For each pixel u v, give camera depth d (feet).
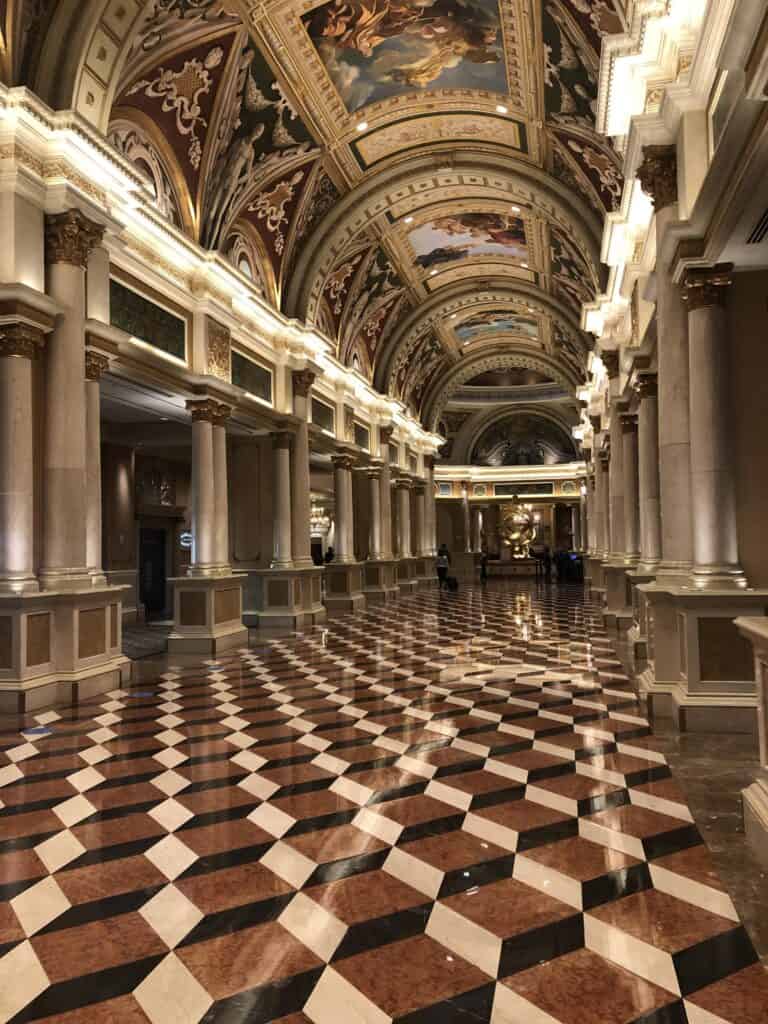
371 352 71.31
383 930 9.77
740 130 14.34
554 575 116.47
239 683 28.02
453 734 20.02
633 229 31.32
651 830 13.02
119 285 30.73
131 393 35.45
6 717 22.59
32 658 23.84
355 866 11.81
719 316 19.53
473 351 94.99
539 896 10.65
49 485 25.31
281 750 18.70
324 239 48.78
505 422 129.49
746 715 19.04
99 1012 8.10
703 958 8.94
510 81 38.60
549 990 8.34
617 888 10.84
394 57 37.09
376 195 48.55
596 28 29.50
